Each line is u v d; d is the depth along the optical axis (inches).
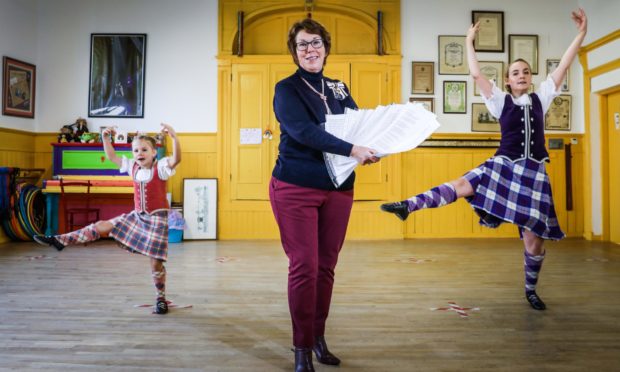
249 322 100.0
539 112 106.7
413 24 260.7
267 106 257.4
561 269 163.5
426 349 83.2
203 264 175.5
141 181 109.2
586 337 90.2
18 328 94.7
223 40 259.4
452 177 258.5
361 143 65.7
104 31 261.6
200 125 259.4
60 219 243.1
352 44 265.3
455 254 199.5
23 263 172.9
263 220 256.4
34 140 259.9
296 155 68.2
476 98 259.3
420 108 66.2
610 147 245.0
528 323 99.5
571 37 260.5
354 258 188.7
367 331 93.8
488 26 260.2
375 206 256.5
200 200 253.9
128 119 259.3
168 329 94.6
